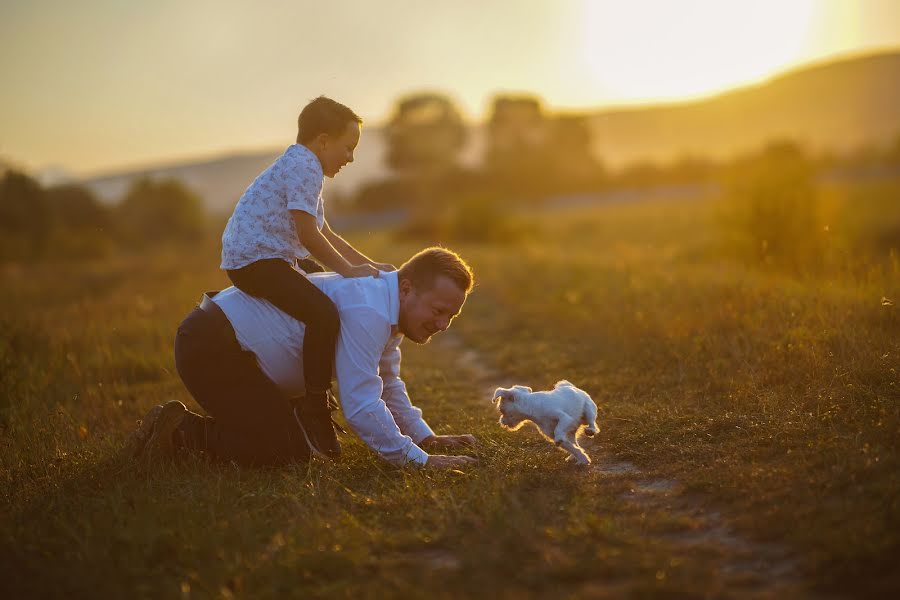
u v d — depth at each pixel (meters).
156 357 7.34
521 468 3.79
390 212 74.44
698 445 3.86
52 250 32.88
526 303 10.10
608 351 6.51
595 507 3.21
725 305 6.56
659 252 14.27
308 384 3.99
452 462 3.92
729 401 4.54
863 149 70.88
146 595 2.64
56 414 5.24
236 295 4.02
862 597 2.32
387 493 3.57
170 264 22.03
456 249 24.17
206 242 38.22
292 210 3.85
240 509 3.40
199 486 3.67
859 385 4.27
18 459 4.43
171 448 4.07
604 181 84.31
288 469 3.99
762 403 4.32
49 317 10.51
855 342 4.92
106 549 2.96
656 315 6.83
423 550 2.93
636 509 3.17
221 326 3.95
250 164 142.62
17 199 32.22
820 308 5.75
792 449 3.60
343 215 75.94
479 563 2.70
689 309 6.83
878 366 4.48
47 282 19.12
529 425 4.71
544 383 5.92
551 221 43.88
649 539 2.85
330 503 3.38
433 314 3.97
